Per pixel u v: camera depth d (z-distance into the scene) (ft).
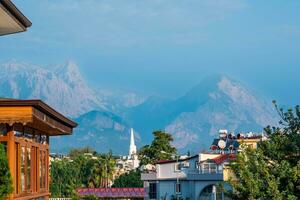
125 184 451.94
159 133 473.67
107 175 477.36
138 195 374.43
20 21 78.43
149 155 472.03
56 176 437.58
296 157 88.17
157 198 306.14
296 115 90.38
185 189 293.23
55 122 83.71
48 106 73.87
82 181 472.03
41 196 90.74
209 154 287.28
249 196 84.74
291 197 81.15
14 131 73.67
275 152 88.38
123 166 649.20
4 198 63.26
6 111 68.18
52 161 463.01
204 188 279.90
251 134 317.42
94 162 478.59
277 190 82.33
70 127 96.89
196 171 288.51
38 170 89.10
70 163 474.08
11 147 72.18
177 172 297.53
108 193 378.12
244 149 89.30
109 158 491.31
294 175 83.30
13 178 72.13
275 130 91.40
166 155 465.06
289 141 88.02
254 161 87.25
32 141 84.58
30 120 68.18
